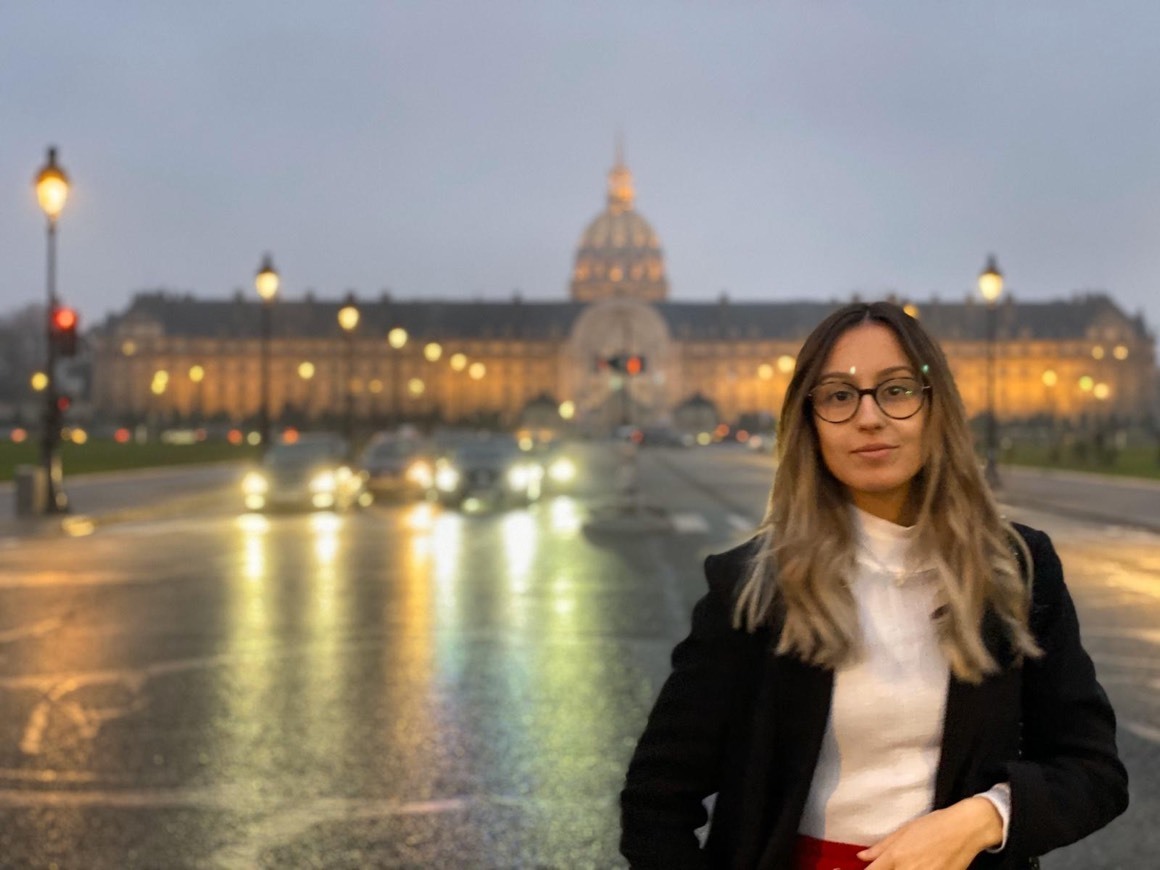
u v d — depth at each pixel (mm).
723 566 3451
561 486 53688
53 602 18484
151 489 46906
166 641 15133
